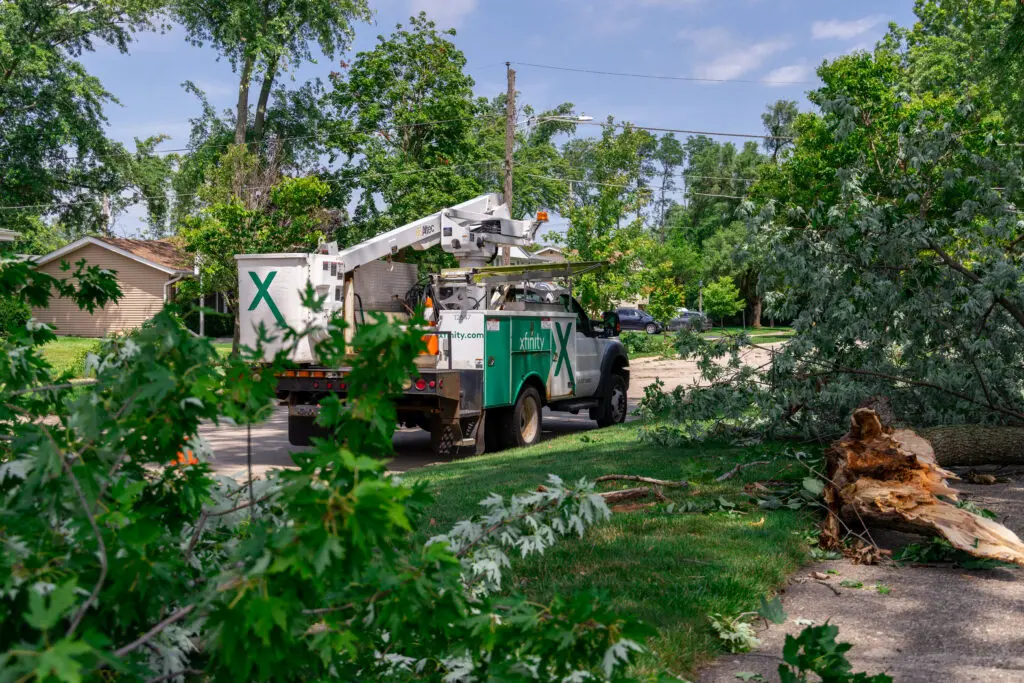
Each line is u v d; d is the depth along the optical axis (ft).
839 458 22.94
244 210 98.94
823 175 122.01
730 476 28.76
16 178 140.26
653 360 116.98
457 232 45.70
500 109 206.69
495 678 8.29
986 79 66.33
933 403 33.55
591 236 113.19
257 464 38.68
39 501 7.61
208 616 6.61
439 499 25.88
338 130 126.41
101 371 10.39
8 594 6.42
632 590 16.92
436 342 41.68
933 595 18.42
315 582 6.61
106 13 137.28
